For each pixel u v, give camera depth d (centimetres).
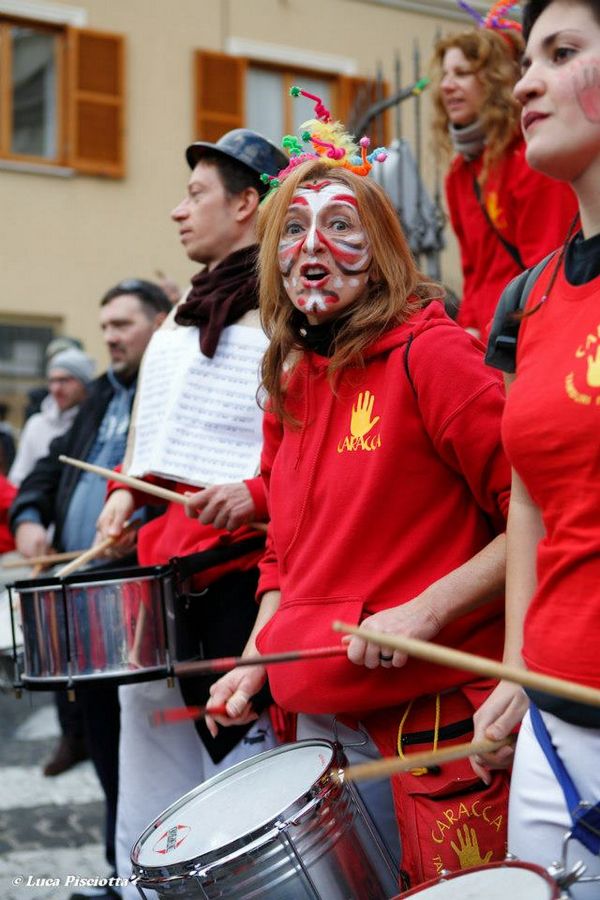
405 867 251
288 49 1377
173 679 316
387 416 253
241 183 357
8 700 751
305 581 258
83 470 473
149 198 1332
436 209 643
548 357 199
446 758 186
